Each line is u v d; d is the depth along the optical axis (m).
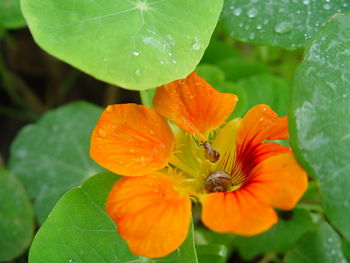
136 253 0.14
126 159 0.15
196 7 0.16
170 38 0.15
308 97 0.15
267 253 0.21
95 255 0.16
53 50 0.15
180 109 0.16
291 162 0.14
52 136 0.24
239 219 0.13
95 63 0.15
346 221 0.14
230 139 0.17
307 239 0.20
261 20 0.18
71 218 0.16
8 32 0.29
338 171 0.14
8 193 0.22
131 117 0.15
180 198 0.15
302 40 0.17
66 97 0.30
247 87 0.23
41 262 0.16
